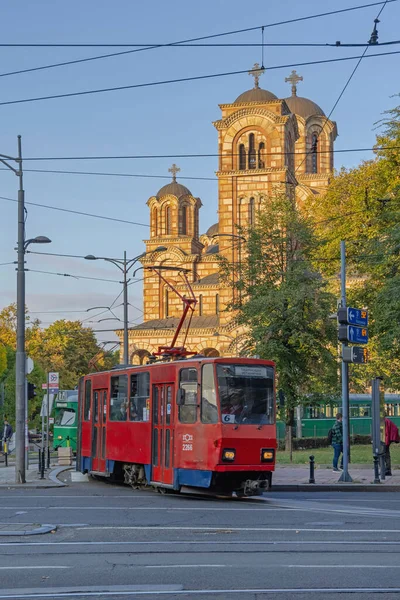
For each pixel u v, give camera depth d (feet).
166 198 349.61
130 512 63.93
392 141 155.02
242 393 75.31
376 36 69.62
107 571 39.17
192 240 345.10
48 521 58.29
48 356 322.75
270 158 278.46
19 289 105.60
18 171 106.01
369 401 215.92
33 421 250.98
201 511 64.49
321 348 139.23
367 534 50.47
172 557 43.01
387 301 114.01
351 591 34.17
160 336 312.71
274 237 146.20
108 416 95.86
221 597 33.37
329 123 344.08
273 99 280.92
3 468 128.47
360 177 186.80
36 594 34.22
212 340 303.27
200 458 74.69
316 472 106.01
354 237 172.86
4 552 44.93
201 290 330.13
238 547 45.93
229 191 279.28
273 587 35.14
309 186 331.98
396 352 118.93
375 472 90.58
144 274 343.26
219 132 283.59
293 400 139.64
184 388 77.71
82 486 95.61
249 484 74.02
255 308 139.74
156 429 82.64
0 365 240.53
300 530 52.39
